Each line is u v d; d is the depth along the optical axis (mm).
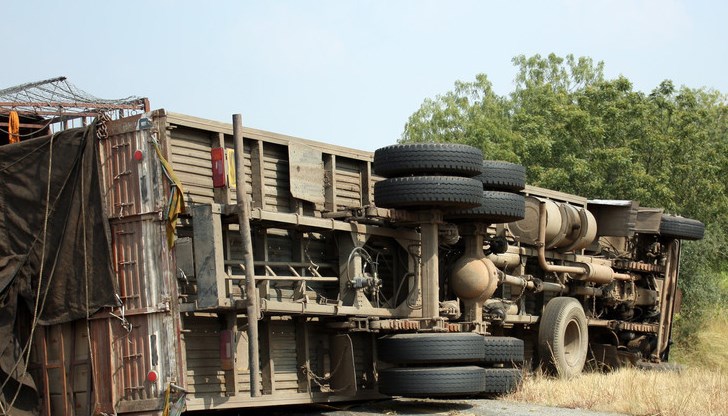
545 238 18375
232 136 13195
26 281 12648
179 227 12594
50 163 12609
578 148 35812
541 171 34344
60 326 12734
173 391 11844
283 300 13750
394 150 14578
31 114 16188
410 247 15477
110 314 12195
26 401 12734
